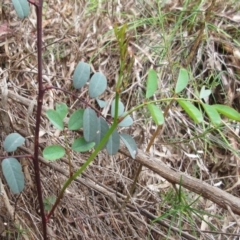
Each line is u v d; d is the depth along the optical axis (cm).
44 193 46
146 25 64
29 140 46
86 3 65
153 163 40
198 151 56
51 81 56
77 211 47
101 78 32
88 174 47
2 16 58
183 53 61
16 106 48
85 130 31
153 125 56
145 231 49
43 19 61
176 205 46
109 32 62
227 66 62
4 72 52
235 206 38
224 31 65
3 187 42
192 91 59
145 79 59
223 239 51
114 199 44
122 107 32
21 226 43
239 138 57
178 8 66
